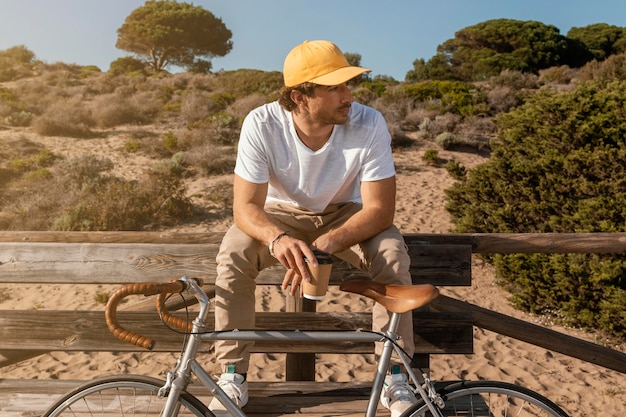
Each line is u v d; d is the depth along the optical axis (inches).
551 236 136.0
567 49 2234.3
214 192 568.4
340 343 125.0
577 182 358.0
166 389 76.8
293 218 102.3
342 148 93.7
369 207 93.4
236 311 91.4
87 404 101.3
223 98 1087.0
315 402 101.3
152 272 127.3
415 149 748.0
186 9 2659.9
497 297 366.9
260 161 93.7
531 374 270.4
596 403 248.8
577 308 327.3
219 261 92.9
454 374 269.1
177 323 75.7
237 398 89.8
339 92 87.4
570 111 382.3
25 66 2074.3
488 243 134.6
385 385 90.7
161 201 508.4
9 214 501.7
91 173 602.2
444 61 2276.1
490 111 951.6
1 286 370.3
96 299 347.9
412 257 129.9
